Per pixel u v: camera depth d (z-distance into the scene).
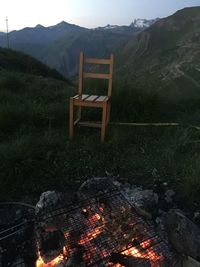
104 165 2.14
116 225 1.45
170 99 3.43
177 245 1.41
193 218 1.67
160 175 2.04
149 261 1.28
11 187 1.89
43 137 2.42
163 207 1.75
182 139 2.42
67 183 1.96
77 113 2.77
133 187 1.91
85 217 1.50
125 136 2.50
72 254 1.30
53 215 1.51
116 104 2.94
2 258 1.46
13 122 2.68
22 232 1.57
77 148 2.32
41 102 3.40
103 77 2.54
